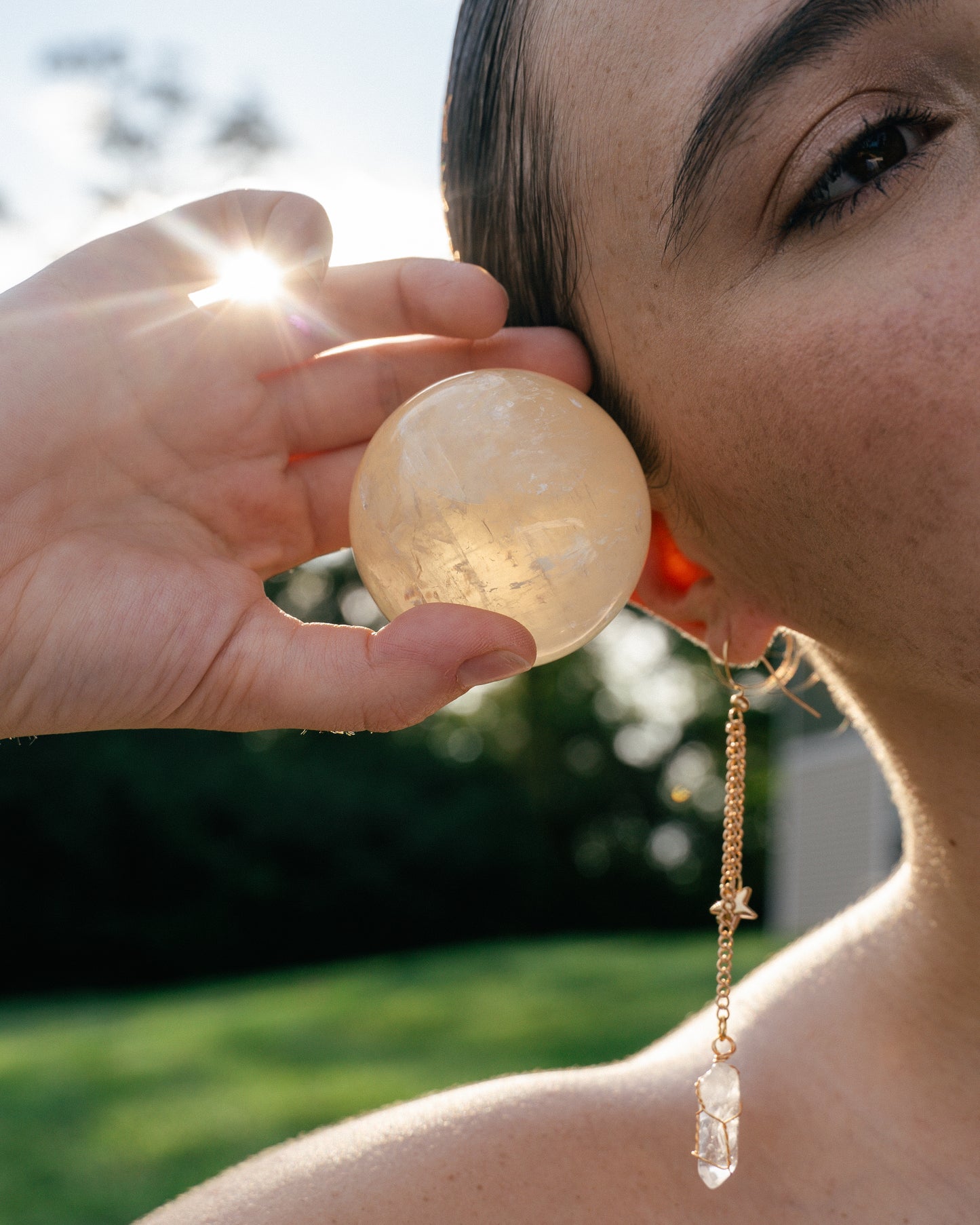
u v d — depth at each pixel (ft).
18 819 13.29
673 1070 1.07
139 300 1.08
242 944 14.06
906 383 0.86
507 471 0.92
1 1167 4.12
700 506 1.01
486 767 16.78
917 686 0.94
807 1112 1.00
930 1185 0.95
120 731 14.02
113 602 1.02
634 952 9.74
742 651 1.07
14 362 1.04
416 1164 1.01
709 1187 0.97
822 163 0.87
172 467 1.09
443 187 1.16
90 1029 7.99
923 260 0.86
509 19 1.01
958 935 0.99
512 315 1.10
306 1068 5.56
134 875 13.71
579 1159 1.00
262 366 1.11
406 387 1.14
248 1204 1.01
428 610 0.94
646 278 0.95
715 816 17.02
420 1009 7.22
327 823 14.76
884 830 10.70
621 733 17.54
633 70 0.92
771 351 0.90
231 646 1.01
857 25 0.85
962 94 0.86
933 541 0.87
